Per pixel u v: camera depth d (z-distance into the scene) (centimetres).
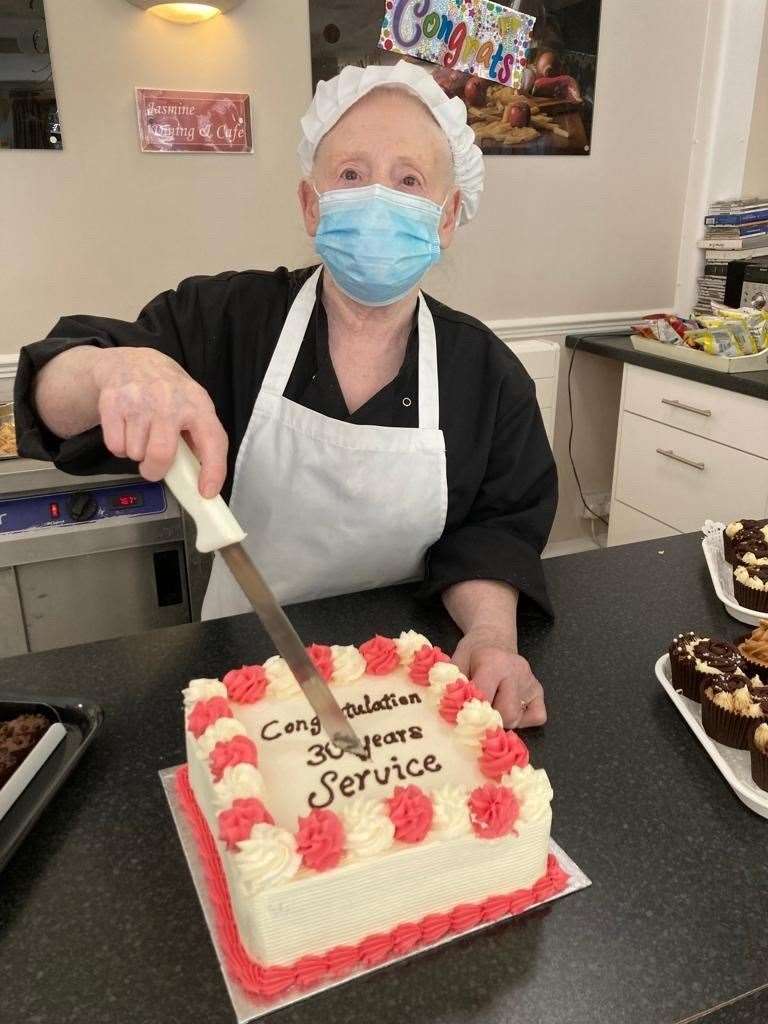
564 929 60
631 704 87
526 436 117
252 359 113
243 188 211
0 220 190
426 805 61
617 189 259
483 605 99
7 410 182
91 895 62
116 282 205
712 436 219
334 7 204
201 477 64
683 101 258
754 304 242
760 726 73
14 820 68
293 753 70
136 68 191
